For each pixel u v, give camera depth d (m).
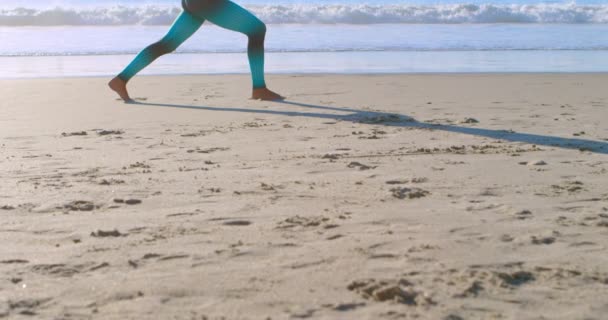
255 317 2.65
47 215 4.11
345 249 3.46
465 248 3.49
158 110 8.82
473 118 8.09
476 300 2.84
